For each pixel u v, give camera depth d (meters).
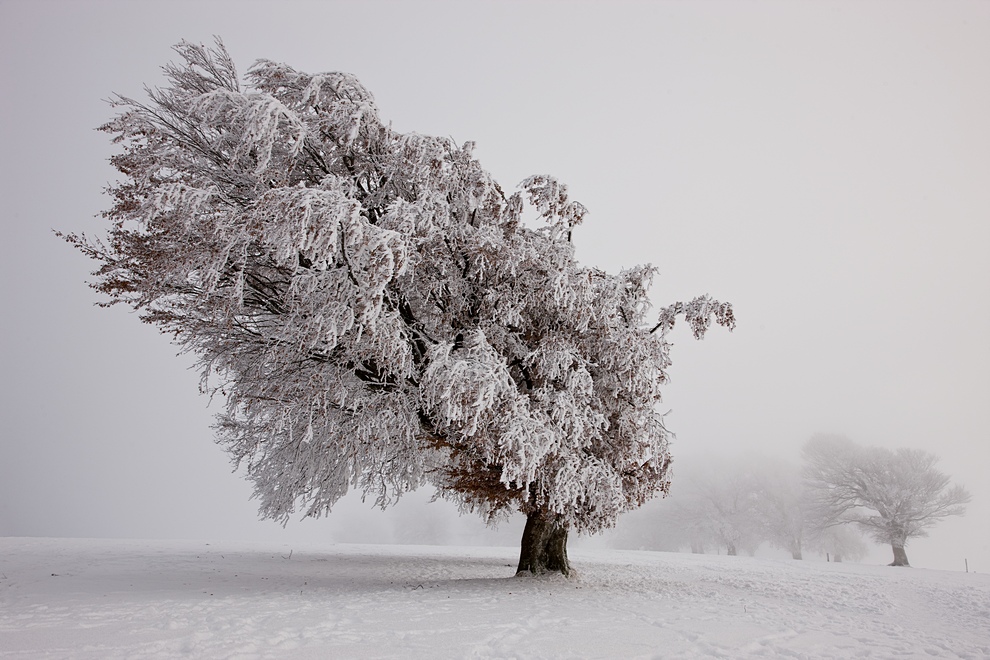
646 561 23.86
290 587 11.16
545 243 12.99
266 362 12.02
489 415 10.80
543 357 11.86
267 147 10.88
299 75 12.85
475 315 12.87
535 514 13.38
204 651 5.15
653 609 9.06
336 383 11.16
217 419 14.27
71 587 9.89
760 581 15.52
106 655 4.95
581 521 12.48
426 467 15.16
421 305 12.41
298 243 9.30
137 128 11.62
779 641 6.72
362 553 23.83
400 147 11.84
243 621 6.73
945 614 10.20
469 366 10.55
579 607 8.97
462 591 10.72
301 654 5.19
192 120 12.20
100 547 20.20
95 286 11.71
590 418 11.84
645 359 12.29
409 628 6.70
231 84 12.98
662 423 12.99
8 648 5.18
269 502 14.33
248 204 11.22
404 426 11.62
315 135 12.10
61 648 5.20
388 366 11.28
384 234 9.62
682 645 6.18
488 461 11.20
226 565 15.68
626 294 13.82
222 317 11.37
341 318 10.34
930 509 35.00
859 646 6.59
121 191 11.72
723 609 9.40
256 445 13.62
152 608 7.57
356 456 12.70
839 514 38.25
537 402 11.59
